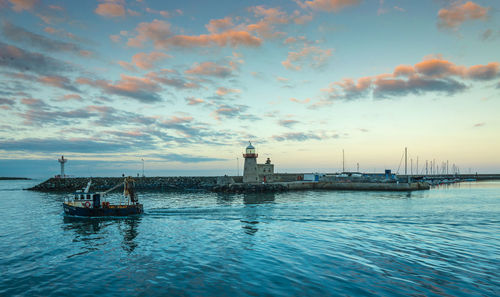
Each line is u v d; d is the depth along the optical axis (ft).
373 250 69.51
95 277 54.08
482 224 100.17
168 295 46.14
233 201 180.65
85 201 125.90
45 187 322.96
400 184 273.95
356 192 254.68
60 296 46.32
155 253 69.05
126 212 122.31
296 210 134.41
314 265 59.36
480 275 53.72
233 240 80.18
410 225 98.58
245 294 46.19
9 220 116.67
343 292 46.70
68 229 98.27
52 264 61.62
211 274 54.90
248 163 291.58
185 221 110.22
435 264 59.67
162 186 326.44
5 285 50.67
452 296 45.34
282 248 71.77
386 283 50.24
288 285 49.57
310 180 316.19
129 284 50.67
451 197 204.33
